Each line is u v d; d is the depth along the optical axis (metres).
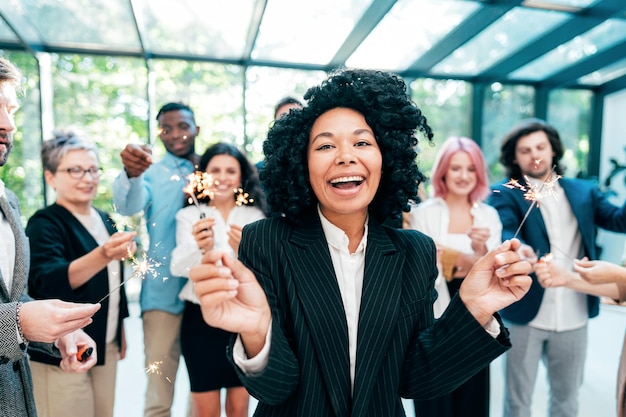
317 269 0.74
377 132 0.78
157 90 3.57
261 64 3.68
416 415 1.62
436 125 4.24
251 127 3.72
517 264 0.62
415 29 3.32
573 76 4.15
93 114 3.44
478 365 0.67
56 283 1.25
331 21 3.13
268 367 0.60
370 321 0.72
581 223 1.62
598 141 4.68
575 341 1.65
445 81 4.23
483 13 3.12
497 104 4.37
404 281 0.77
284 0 2.82
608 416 1.98
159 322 1.71
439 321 0.72
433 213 1.79
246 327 0.57
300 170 0.78
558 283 1.40
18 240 0.91
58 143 1.44
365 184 0.74
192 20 3.08
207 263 0.55
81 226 1.45
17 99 0.83
